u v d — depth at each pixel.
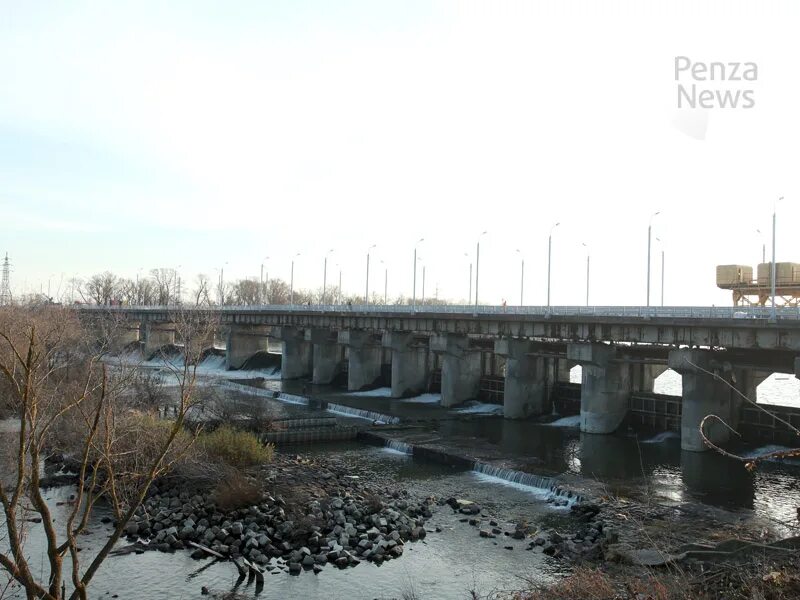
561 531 34.62
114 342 99.12
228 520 34.38
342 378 107.81
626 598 18.81
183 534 32.75
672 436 60.94
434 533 34.53
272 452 47.66
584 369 65.62
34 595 9.67
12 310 70.38
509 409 73.12
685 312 60.69
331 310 104.00
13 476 32.47
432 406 83.19
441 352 83.06
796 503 40.06
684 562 24.58
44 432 11.73
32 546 31.06
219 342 183.25
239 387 94.56
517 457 51.69
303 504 37.09
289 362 113.75
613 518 35.94
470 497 41.34
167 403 55.97
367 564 30.33
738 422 58.91
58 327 48.22
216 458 42.31
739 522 34.91
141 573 28.83
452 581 28.50
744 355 58.03
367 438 59.69
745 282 71.56
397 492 41.62
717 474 47.91
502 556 31.23
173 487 38.22
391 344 90.50
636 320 60.62
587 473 47.00
